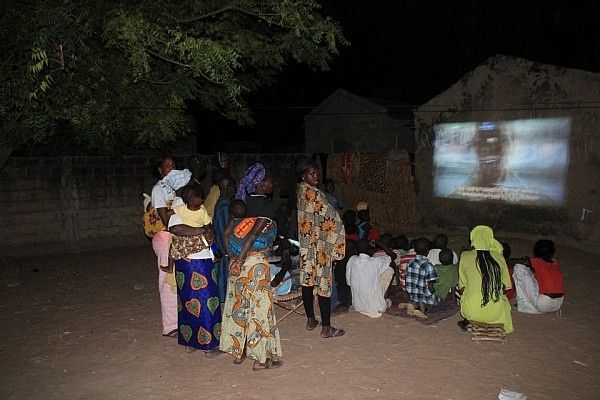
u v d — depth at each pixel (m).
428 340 5.93
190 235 5.39
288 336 6.09
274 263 6.84
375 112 20.17
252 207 5.79
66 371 5.29
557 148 10.89
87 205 12.12
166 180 6.00
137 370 5.28
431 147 13.33
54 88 7.53
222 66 6.98
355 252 7.07
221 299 6.30
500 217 12.06
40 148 12.97
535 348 5.71
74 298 7.89
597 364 5.33
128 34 6.59
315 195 5.78
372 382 4.93
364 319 6.65
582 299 7.49
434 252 7.22
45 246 11.59
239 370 5.24
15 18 7.26
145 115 8.29
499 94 11.85
